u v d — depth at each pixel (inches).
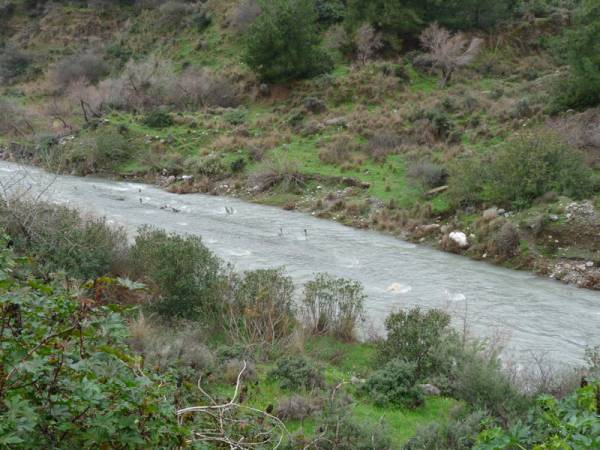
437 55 1625.2
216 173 1244.5
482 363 372.2
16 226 476.1
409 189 1050.1
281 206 1089.4
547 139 920.3
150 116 1501.0
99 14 2522.1
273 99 1653.5
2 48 2490.2
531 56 1775.3
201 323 463.2
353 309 544.1
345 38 1808.6
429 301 628.7
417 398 355.6
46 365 126.8
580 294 692.1
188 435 153.2
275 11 1691.7
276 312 475.8
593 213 811.4
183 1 2386.8
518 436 150.9
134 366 158.2
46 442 120.7
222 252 768.3
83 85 1935.3
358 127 1353.3
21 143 1456.7
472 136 1235.9
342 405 311.4
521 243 811.4
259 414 248.7
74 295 143.2
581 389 149.6
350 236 904.3
